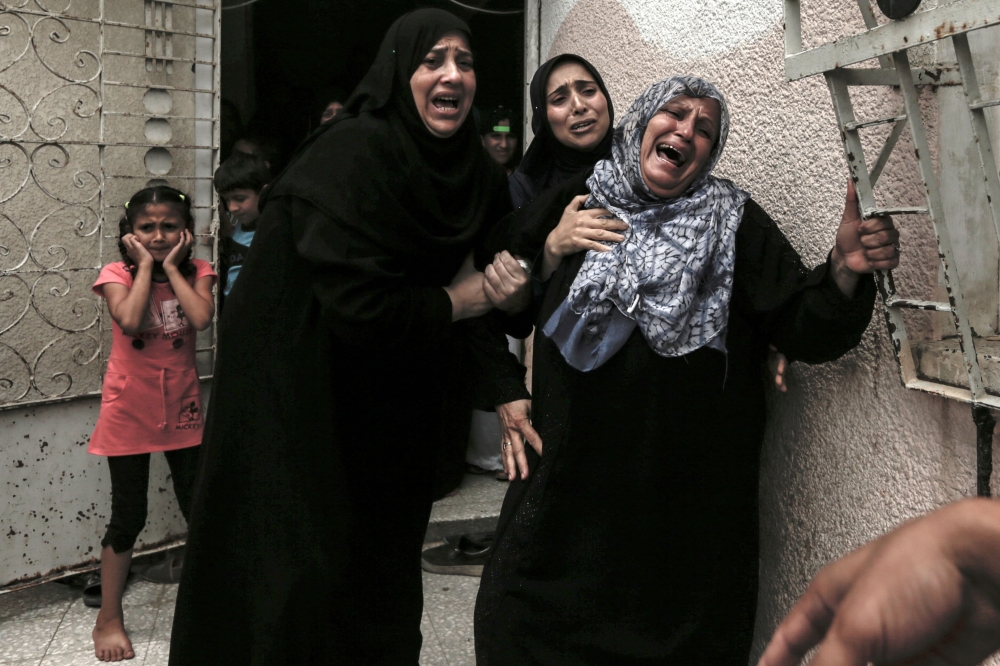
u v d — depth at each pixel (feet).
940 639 0.81
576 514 5.74
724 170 7.19
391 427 6.39
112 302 8.53
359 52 15.24
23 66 9.12
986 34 4.83
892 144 4.75
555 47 11.64
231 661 6.02
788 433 6.54
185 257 9.16
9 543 9.31
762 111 6.55
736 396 5.66
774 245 5.65
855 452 5.78
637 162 5.71
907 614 0.80
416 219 6.07
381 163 5.84
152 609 9.36
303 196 5.74
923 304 4.66
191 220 9.12
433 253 6.15
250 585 5.92
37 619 9.15
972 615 0.81
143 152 10.10
